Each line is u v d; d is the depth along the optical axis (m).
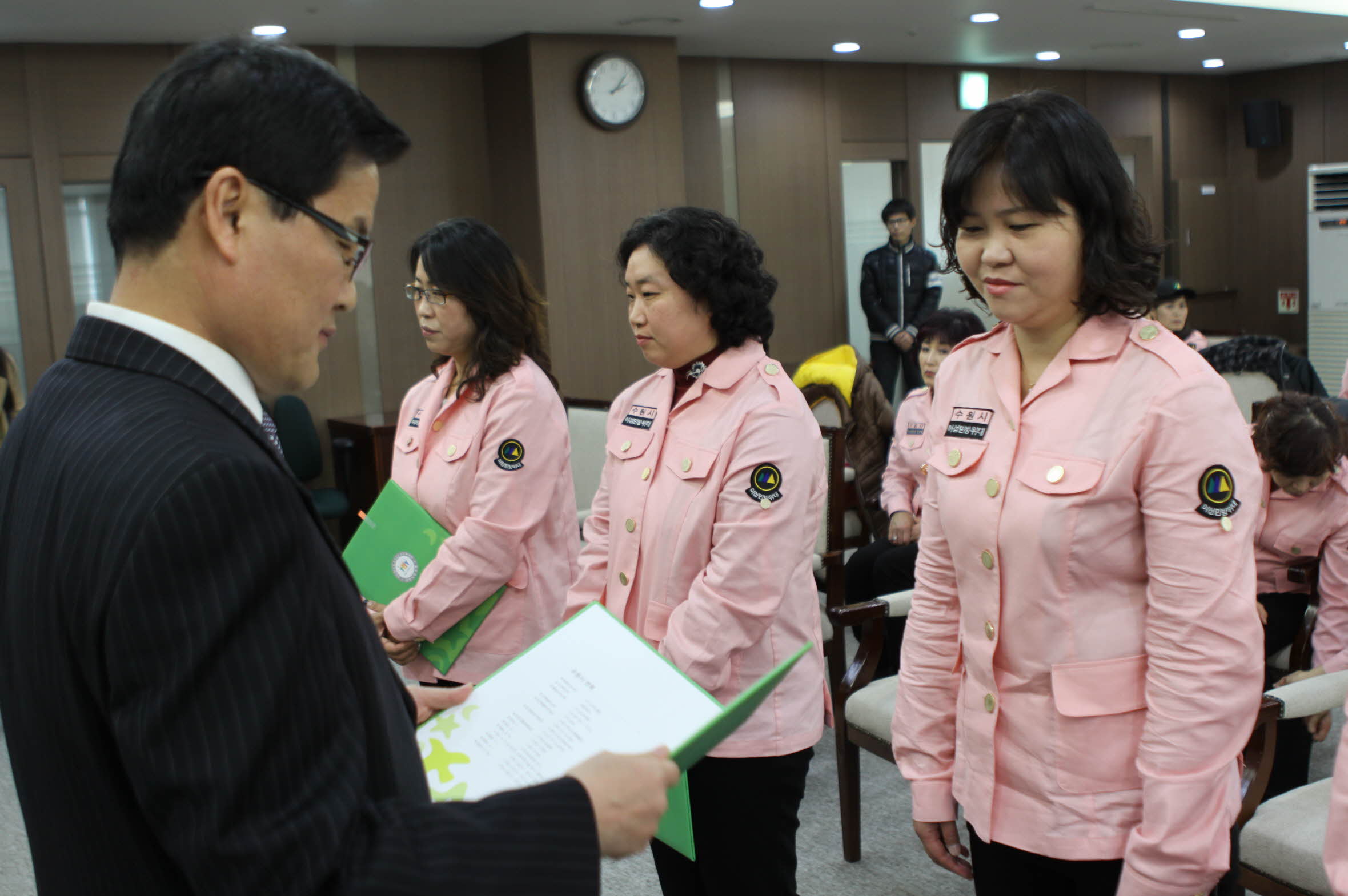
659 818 0.86
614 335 6.57
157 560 0.70
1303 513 2.61
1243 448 1.26
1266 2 7.16
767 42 7.09
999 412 1.41
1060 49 8.32
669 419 1.82
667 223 1.74
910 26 6.95
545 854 0.78
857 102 8.24
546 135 6.27
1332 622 2.48
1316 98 10.35
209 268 0.82
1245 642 1.24
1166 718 1.26
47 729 0.78
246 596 0.72
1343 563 2.46
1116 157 1.28
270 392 0.91
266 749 0.71
